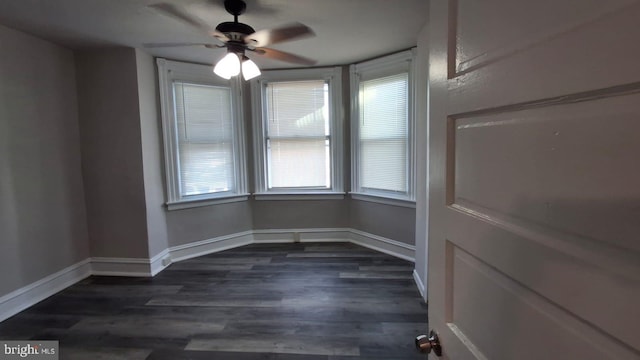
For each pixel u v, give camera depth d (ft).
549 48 1.48
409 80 10.89
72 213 10.32
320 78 12.99
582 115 1.33
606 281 1.27
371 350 6.86
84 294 9.53
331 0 7.20
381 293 9.34
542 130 1.54
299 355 6.73
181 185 12.09
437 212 2.77
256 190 13.78
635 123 1.14
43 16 7.75
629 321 1.20
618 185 1.20
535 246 1.61
